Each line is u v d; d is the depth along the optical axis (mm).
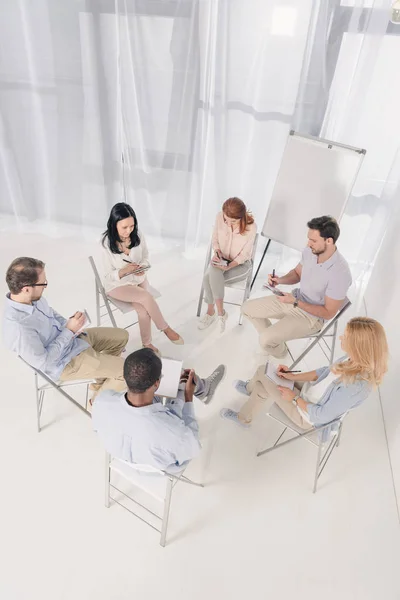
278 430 2998
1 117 3939
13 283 2297
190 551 2396
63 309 3709
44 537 2402
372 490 2717
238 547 2426
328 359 3498
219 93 3611
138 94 3713
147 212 4336
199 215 4211
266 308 3311
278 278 3246
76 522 2469
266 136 3773
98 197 4320
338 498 2664
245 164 3953
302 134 3395
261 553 2408
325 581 2326
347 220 4000
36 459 2723
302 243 3588
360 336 2164
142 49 3506
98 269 4133
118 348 2986
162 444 1938
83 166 4168
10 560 2312
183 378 2439
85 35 3520
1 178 4289
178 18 3338
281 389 2523
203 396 2994
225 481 2697
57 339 2520
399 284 3197
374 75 3301
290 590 2285
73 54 3623
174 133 3873
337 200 3352
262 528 2506
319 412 2295
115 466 2270
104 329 2986
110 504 2551
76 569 2299
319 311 3033
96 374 2682
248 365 3398
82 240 4465
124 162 4082
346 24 3164
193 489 2650
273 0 3180
